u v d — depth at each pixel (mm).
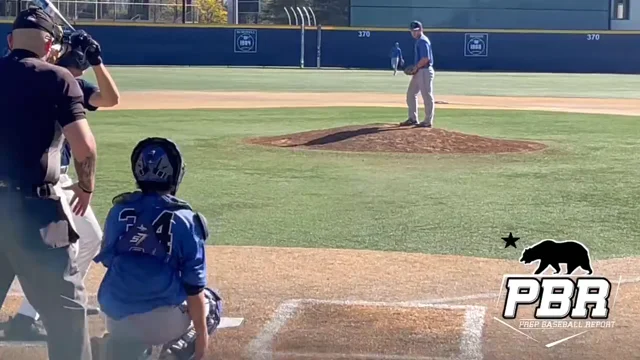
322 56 53281
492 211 10086
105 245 4598
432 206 10367
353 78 41562
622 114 23547
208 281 7012
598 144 16500
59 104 4527
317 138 15969
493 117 22078
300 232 8953
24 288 4648
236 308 6312
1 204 4512
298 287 6891
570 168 13422
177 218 4496
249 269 7426
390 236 8812
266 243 8453
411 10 58188
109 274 4582
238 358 5336
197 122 20047
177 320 4582
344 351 5469
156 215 4504
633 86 38125
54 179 4656
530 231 9031
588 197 11000
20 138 4492
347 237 8734
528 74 49531
